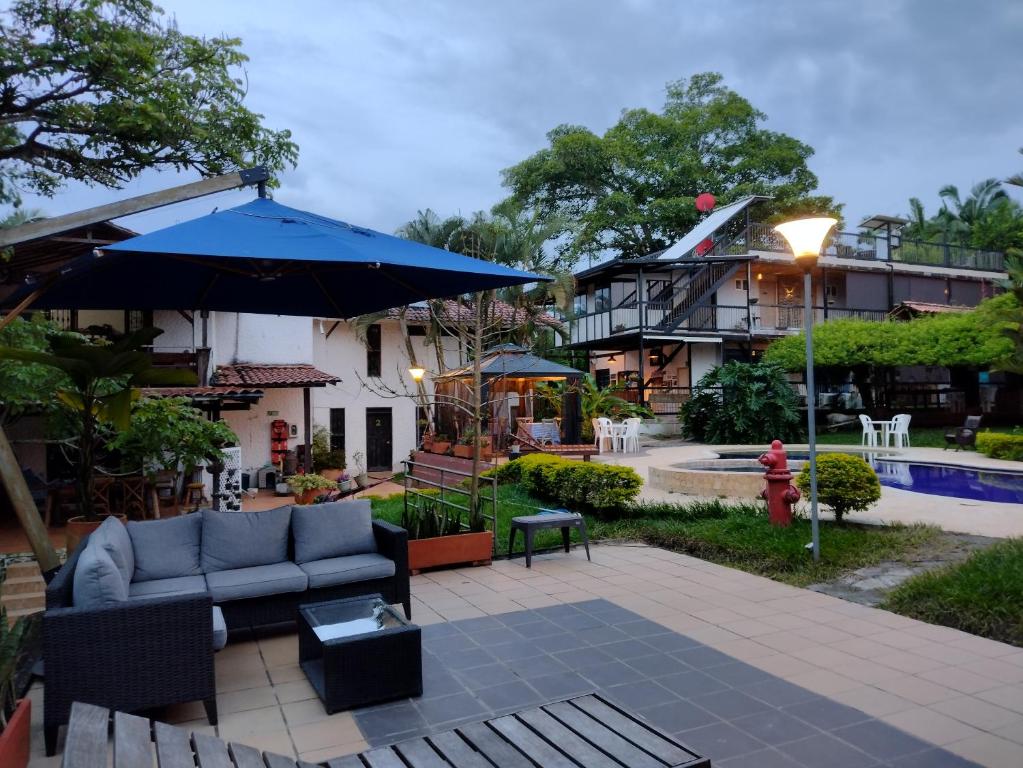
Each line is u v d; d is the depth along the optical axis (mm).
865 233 30250
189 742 2424
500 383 21375
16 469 5965
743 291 28531
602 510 10070
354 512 6145
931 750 3463
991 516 9250
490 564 7691
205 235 4305
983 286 32062
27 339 8188
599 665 4676
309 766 2506
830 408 27828
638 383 26141
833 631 5297
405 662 4207
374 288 6688
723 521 9000
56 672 3641
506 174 35594
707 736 3641
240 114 10883
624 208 33844
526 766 2471
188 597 3949
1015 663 4602
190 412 8891
